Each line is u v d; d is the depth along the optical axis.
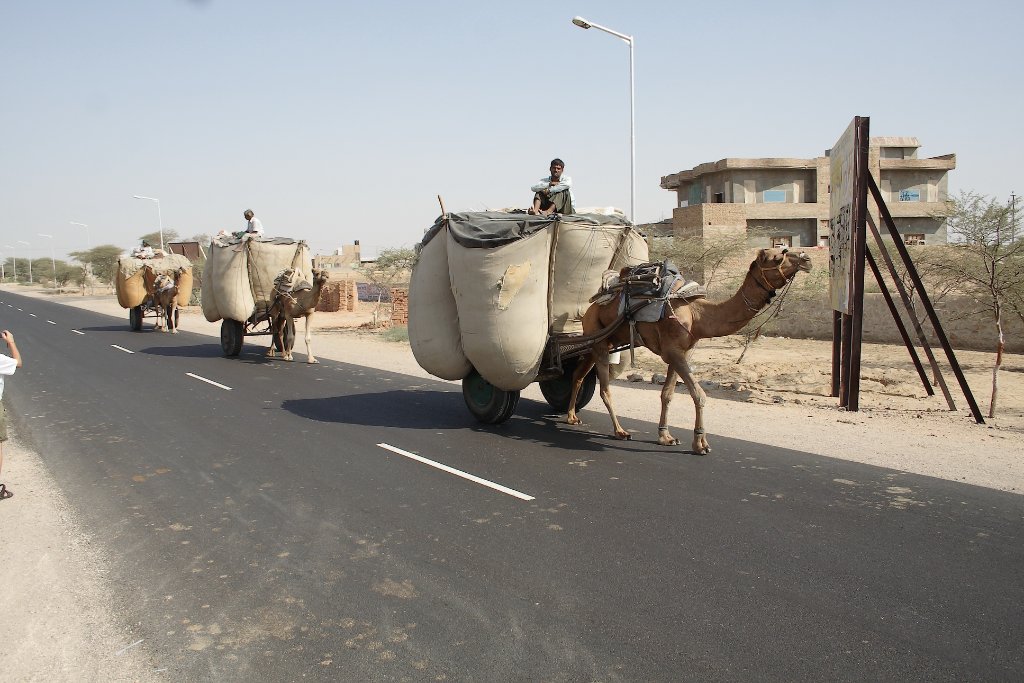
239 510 7.13
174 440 10.10
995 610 4.82
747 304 8.48
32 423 11.35
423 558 5.87
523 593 5.20
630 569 5.56
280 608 5.05
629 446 9.45
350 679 4.14
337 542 6.26
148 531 6.59
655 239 20.41
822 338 24.20
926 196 44.22
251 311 19.52
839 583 5.24
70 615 5.01
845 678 4.05
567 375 11.64
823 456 8.80
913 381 14.88
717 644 4.44
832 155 13.46
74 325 33.34
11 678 4.23
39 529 6.68
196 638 4.66
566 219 9.71
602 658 4.30
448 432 10.44
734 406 12.32
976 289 15.28
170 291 28.75
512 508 7.03
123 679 4.20
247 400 13.24
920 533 6.17
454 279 9.91
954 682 4.01
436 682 4.09
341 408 12.41
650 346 9.27
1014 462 8.42
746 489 7.47
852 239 11.54
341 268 56.75
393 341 26.02
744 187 41.00
